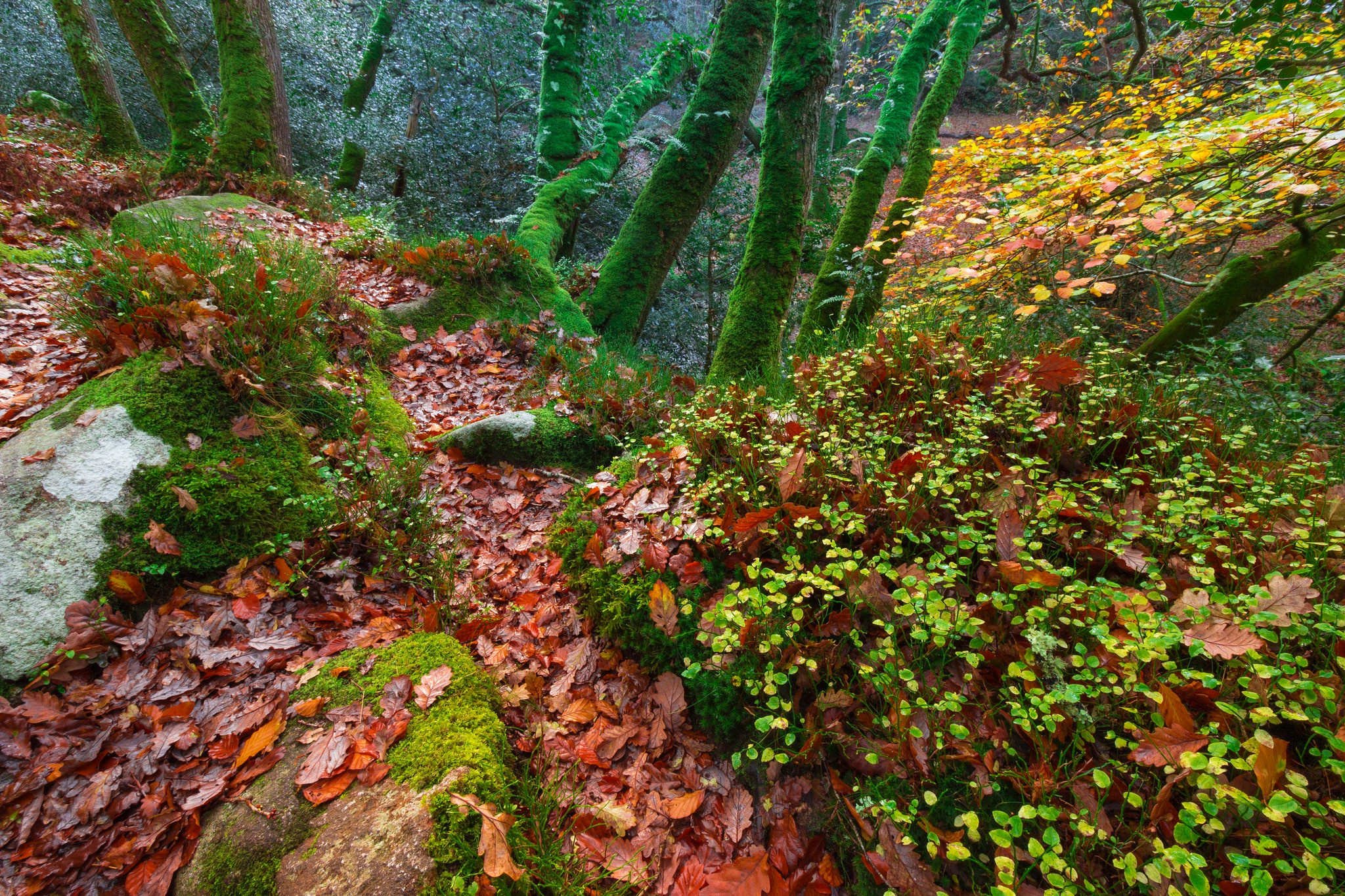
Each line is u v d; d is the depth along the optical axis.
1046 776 1.48
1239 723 1.51
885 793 1.69
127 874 1.60
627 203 10.80
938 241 4.84
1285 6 2.73
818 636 2.00
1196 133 2.92
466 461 3.58
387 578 2.67
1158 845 1.25
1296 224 3.53
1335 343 5.37
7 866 1.58
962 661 1.86
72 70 11.38
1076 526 2.00
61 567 2.19
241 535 2.56
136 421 2.66
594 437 3.74
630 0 10.52
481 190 11.26
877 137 6.24
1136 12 7.48
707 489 2.50
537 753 2.05
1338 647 1.54
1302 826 1.37
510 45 12.30
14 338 3.50
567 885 1.65
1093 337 3.91
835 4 4.50
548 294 5.91
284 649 2.23
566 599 2.70
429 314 5.14
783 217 4.72
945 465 2.29
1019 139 5.00
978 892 1.48
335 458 3.12
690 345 9.31
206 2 11.43
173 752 1.86
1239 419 2.87
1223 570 1.86
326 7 13.26
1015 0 10.55
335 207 8.69
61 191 6.41
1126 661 1.58
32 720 1.85
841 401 2.87
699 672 2.08
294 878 1.55
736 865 1.69
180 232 4.56
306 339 3.58
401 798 1.72
